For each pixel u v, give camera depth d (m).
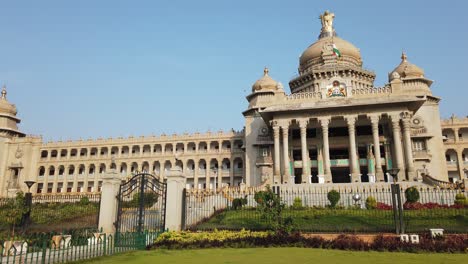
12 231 21.88
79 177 82.19
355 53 64.88
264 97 60.34
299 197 33.62
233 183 75.44
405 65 58.78
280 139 52.25
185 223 22.27
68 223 29.52
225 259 14.29
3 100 83.69
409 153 44.34
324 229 21.19
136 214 26.27
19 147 81.88
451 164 65.81
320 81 59.53
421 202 31.16
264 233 19.50
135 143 81.75
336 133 53.12
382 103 45.62
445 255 15.54
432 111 54.19
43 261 13.20
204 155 78.31
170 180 22.16
